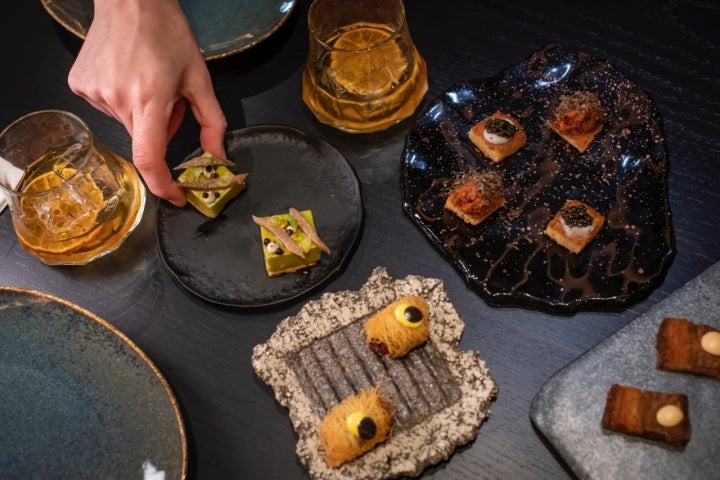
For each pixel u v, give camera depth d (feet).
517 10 2.78
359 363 2.23
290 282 2.35
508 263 2.32
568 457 2.08
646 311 2.22
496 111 2.57
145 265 2.48
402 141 2.60
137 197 2.53
